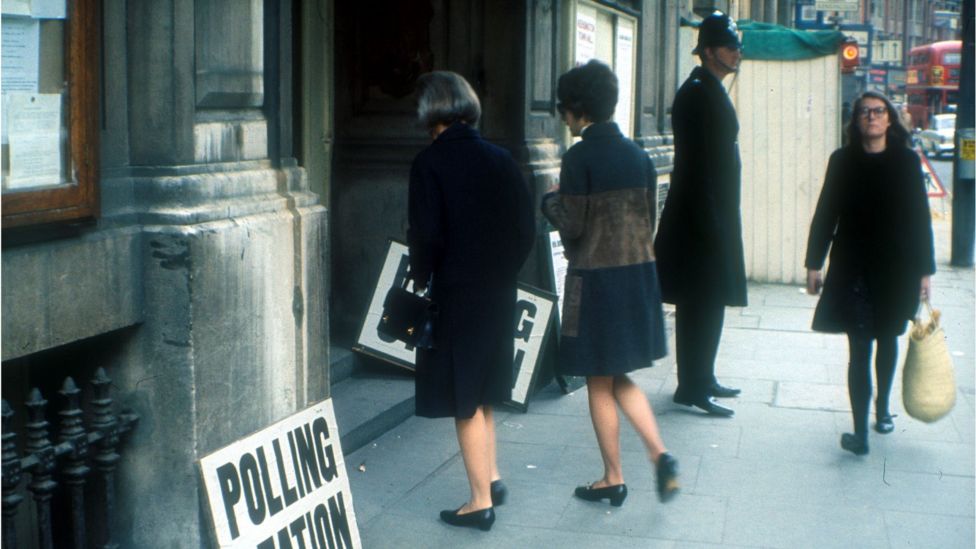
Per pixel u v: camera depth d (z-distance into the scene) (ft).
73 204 10.54
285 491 12.82
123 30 11.66
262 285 12.74
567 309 15.61
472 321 14.66
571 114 15.87
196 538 11.86
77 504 11.08
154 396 11.73
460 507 15.96
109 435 11.37
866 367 18.51
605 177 15.48
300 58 21.44
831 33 35.91
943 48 152.76
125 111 11.71
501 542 14.84
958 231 43.27
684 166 20.88
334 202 22.94
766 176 37.14
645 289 15.72
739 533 15.24
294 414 13.33
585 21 25.96
